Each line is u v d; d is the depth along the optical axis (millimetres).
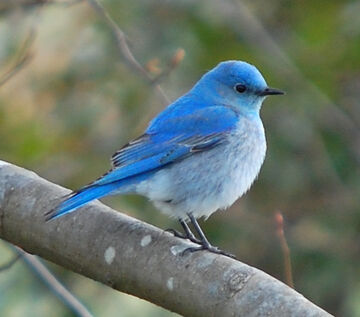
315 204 14281
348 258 14023
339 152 14656
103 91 13805
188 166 9531
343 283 13852
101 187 9086
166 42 13953
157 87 11461
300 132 14461
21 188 8484
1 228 8508
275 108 14500
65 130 13750
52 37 13555
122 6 14070
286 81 14430
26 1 12367
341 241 14109
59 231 8125
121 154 9625
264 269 14070
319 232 14094
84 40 13703
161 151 9516
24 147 13492
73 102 13820
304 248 14023
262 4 15305
